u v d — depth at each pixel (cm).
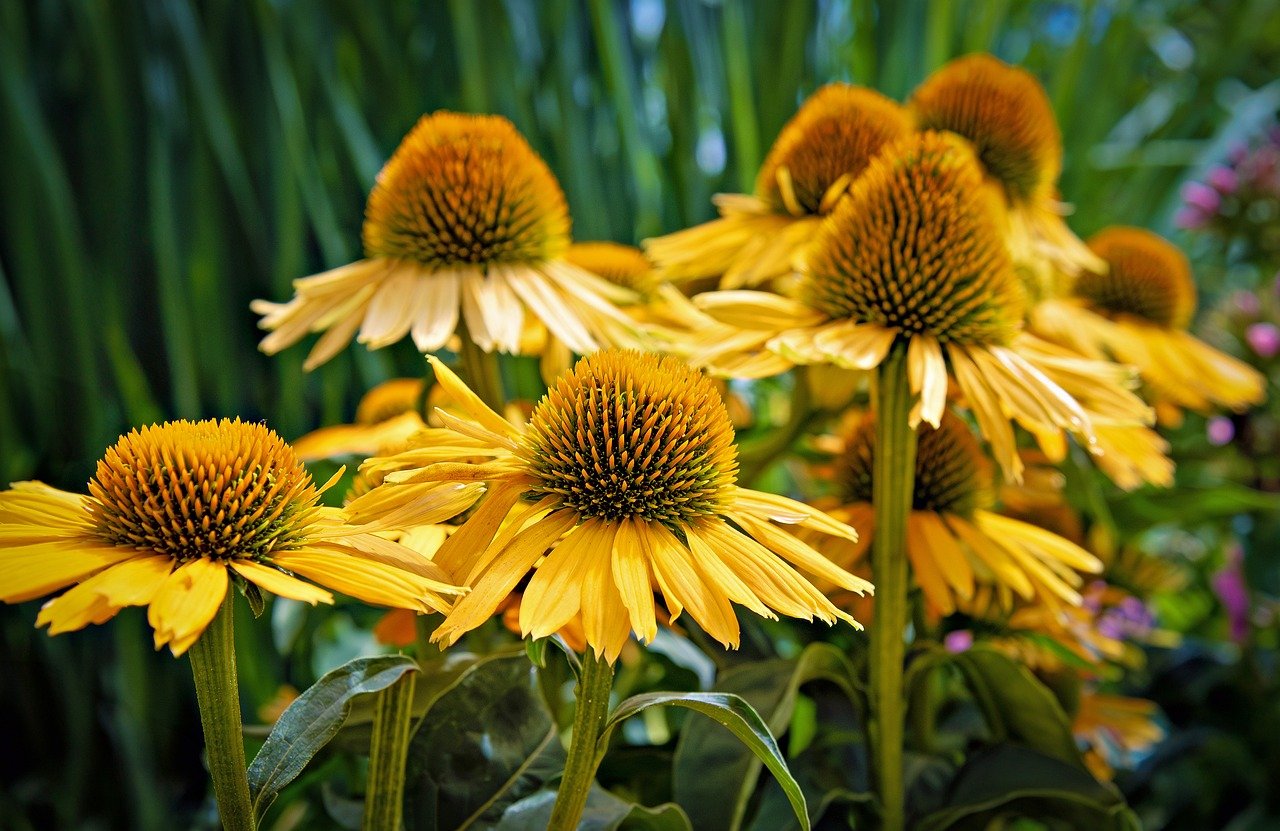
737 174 73
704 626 28
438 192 37
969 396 33
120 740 65
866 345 33
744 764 33
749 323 34
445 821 32
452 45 71
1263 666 51
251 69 67
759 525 30
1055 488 40
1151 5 103
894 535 34
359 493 33
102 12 65
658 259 40
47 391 66
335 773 37
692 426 30
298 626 40
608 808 32
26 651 65
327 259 68
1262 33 105
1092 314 43
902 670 35
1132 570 43
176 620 26
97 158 68
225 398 70
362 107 73
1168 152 85
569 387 30
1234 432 51
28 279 66
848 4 80
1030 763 36
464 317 36
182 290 68
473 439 30
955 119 41
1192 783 49
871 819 35
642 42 75
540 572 28
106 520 28
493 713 33
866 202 34
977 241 34
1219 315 55
